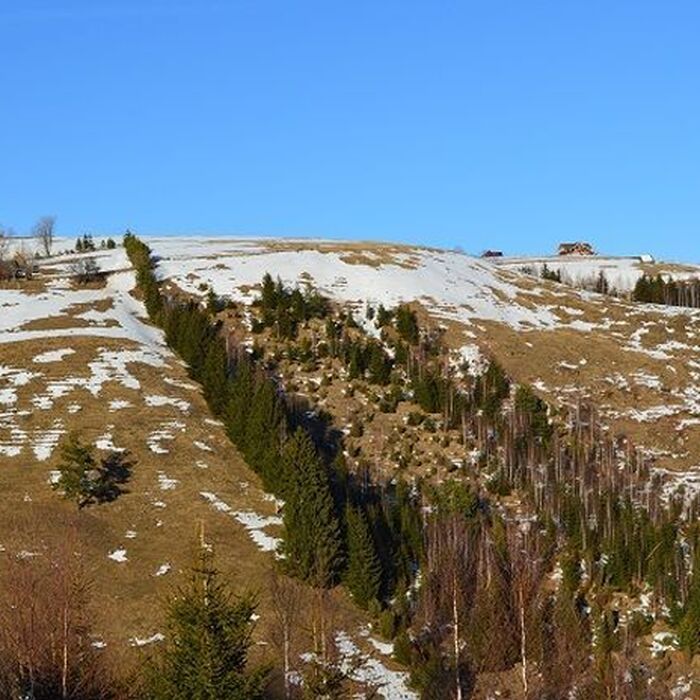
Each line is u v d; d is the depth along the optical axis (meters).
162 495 60.47
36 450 63.91
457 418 75.50
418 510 63.06
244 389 68.31
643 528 60.41
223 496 61.34
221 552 55.38
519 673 48.38
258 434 65.00
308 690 34.72
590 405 81.81
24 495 58.78
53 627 34.78
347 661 47.28
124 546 55.19
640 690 46.47
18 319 85.00
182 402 72.06
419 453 71.50
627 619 55.62
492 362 82.25
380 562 54.53
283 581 53.69
